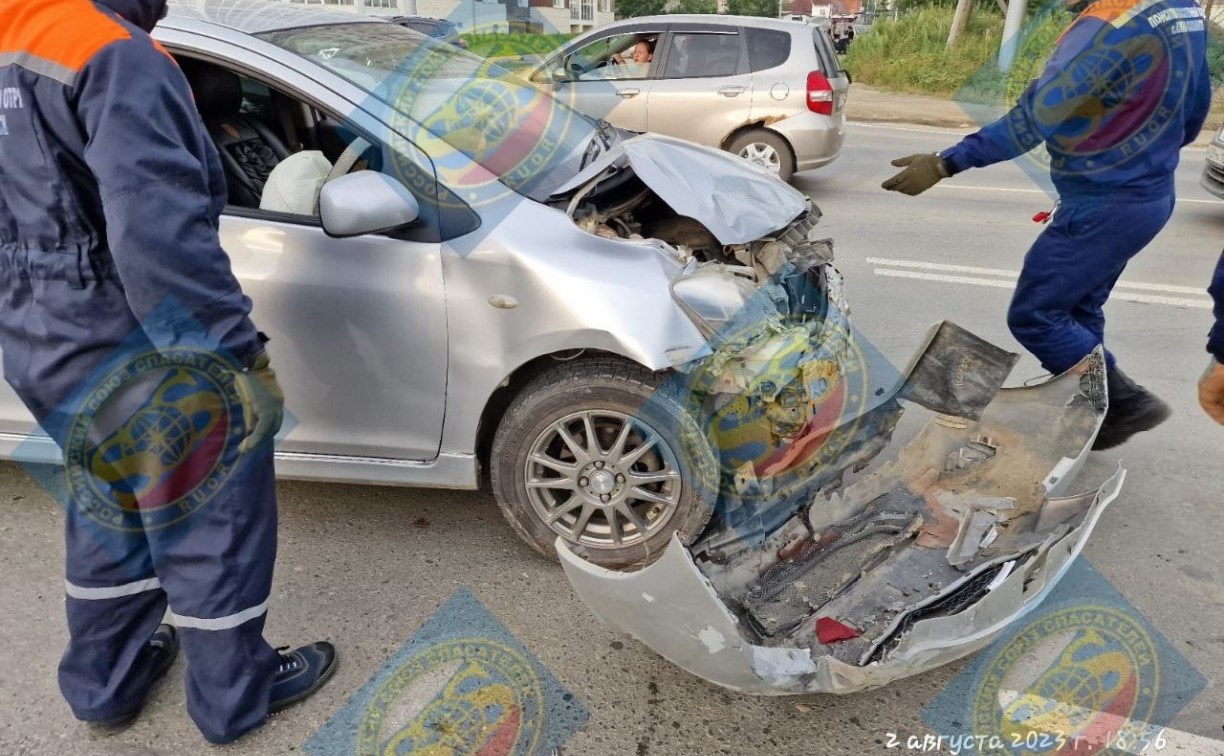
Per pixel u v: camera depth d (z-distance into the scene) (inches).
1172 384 158.9
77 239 68.9
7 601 102.4
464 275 97.5
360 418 104.7
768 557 98.3
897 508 105.9
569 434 102.8
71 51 63.7
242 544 78.4
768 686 77.9
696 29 293.9
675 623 76.3
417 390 102.4
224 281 68.7
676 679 93.0
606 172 111.0
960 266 224.8
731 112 293.1
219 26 105.2
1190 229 270.7
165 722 86.7
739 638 74.2
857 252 237.3
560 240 98.6
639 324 95.1
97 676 83.3
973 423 110.8
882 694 91.0
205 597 77.5
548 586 107.1
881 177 343.6
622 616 80.4
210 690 81.0
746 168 123.5
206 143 70.8
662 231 117.3
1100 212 110.0
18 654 94.7
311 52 108.7
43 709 87.8
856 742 85.4
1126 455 135.5
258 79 100.6
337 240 98.2
